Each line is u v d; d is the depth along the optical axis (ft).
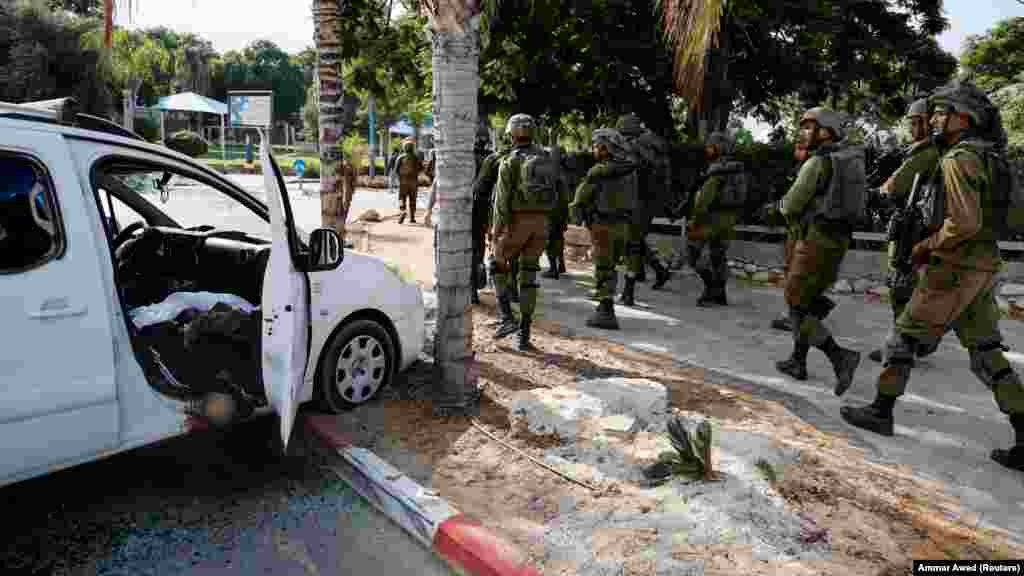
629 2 34.60
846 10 37.37
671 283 31.35
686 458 11.57
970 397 17.01
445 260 14.55
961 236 12.28
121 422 10.59
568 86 38.29
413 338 16.28
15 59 73.67
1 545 10.33
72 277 9.89
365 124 137.59
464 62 13.97
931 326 13.44
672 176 34.65
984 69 76.84
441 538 10.45
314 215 51.57
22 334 9.39
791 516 10.54
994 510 11.39
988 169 12.20
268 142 10.71
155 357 11.78
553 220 30.35
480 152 27.04
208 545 10.53
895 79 41.91
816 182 15.84
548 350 19.45
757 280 31.94
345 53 38.09
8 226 9.43
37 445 9.67
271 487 12.33
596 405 13.97
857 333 23.20
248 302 13.91
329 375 14.25
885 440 14.23
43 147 9.91
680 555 9.63
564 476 12.09
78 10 82.84
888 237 14.33
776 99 45.24
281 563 10.16
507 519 10.81
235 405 11.78
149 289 14.62
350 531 11.08
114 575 9.73
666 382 16.90
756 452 12.38
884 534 10.36
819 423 14.87
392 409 14.98
